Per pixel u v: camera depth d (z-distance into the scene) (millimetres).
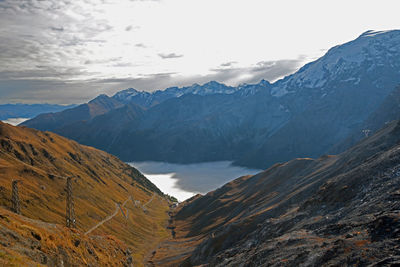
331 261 38094
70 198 96875
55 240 52625
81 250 59719
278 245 58188
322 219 66000
